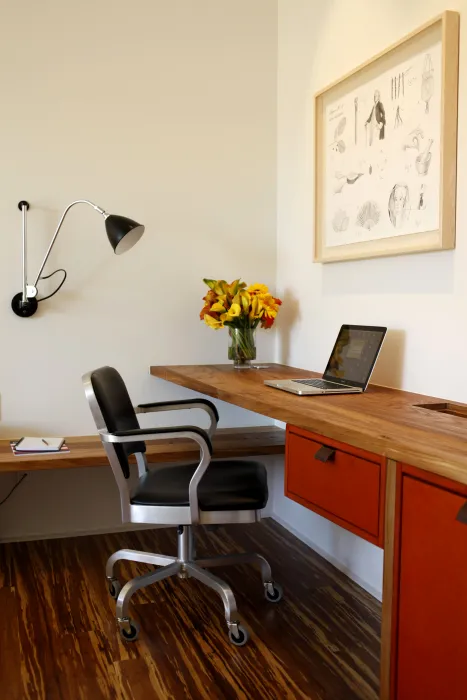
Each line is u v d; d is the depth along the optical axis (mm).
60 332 2895
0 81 2750
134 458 2695
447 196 1932
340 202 2541
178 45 2979
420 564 1296
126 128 2928
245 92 3088
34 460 2506
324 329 2717
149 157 2967
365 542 2473
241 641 2023
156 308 3021
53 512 2971
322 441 1662
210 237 3076
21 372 2854
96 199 2904
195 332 3086
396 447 1328
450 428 1492
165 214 3006
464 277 1904
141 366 3018
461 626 1193
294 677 1858
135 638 2057
